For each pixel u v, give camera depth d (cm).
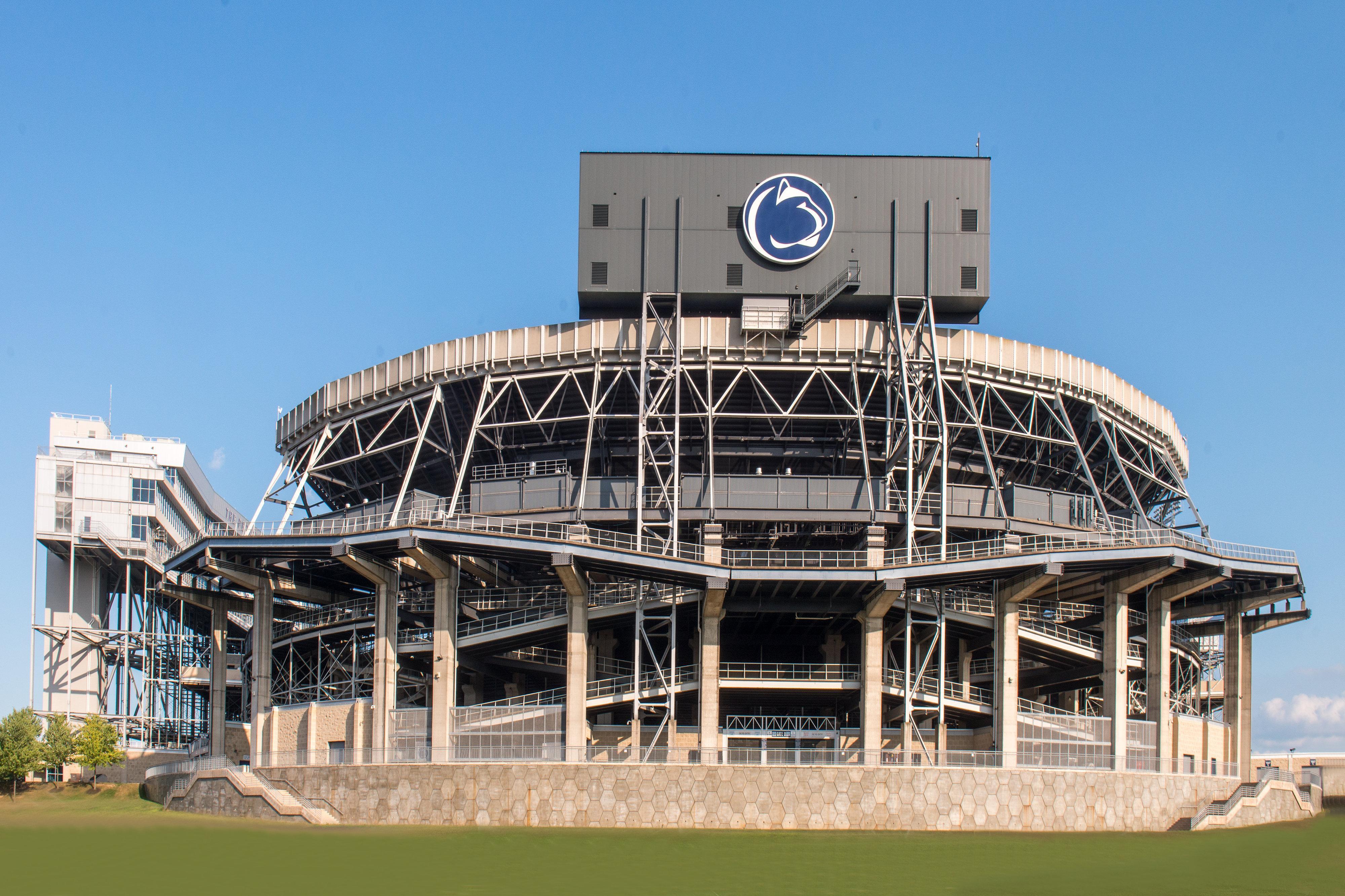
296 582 7419
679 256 7538
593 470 7738
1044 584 6512
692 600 6669
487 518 7156
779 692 6869
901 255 7638
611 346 7412
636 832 5647
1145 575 6606
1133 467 8200
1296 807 6794
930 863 4950
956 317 7881
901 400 7469
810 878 4638
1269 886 4666
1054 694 7962
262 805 6009
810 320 7419
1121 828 6138
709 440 7225
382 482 8288
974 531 7325
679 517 7100
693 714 7075
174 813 6225
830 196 7700
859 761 6188
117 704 10794
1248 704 7712
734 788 5847
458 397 7800
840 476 7238
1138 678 7712
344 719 6706
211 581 8050
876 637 6588
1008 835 5738
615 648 7681
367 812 6016
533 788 5906
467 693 7388
